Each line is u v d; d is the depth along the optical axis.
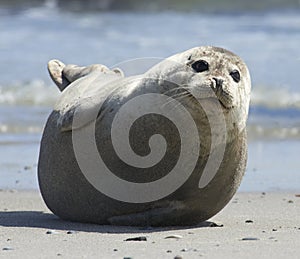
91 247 23.08
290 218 29.39
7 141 47.09
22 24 90.75
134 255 21.80
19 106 58.38
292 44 79.62
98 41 81.44
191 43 79.88
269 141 48.72
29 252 22.39
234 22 93.00
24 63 71.44
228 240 24.25
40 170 28.73
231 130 25.41
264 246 23.08
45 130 28.73
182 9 102.31
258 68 69.75
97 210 27.08
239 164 26.83
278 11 100.56
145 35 84.50
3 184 36.84
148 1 106.12
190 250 22.45
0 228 26.66
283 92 62.47
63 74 33.78
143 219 26.69
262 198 34.06
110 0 106.31
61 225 27.31
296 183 37.47
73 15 97.44
